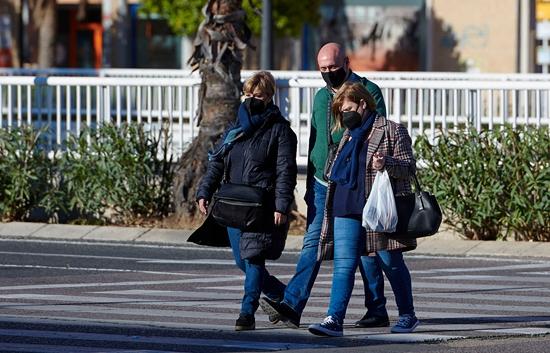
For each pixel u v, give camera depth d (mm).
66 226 42875
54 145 44406
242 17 43625
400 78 54906
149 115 44938
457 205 39781
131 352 23141
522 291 30969
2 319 26641
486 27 88188
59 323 26203
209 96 43250
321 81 44219
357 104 24016
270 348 23531
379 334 24938
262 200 24547
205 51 43375
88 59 94500
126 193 43281
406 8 88688
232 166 24953
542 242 39406
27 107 45594
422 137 40438
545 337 24781
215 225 25484
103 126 43531
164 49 91750
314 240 25094
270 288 25938
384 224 23594
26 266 35094
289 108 44594
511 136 39469
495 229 40281
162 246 40250
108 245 40281
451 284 32156
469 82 42031
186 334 25047
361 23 89188
